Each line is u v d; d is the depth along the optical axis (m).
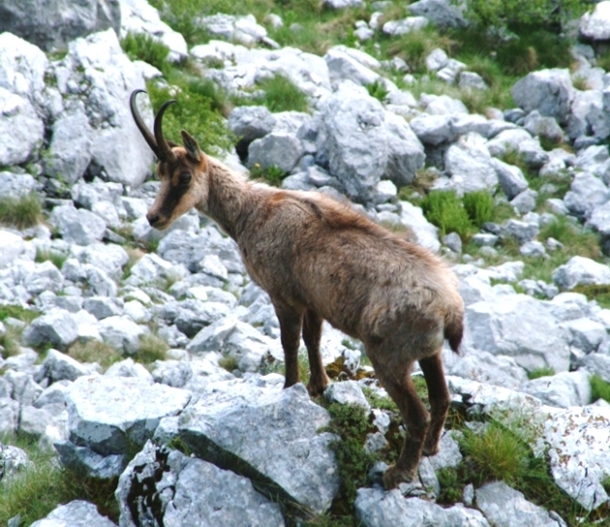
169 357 40.56
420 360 22.45
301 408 23.88
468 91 75.88
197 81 66.12
